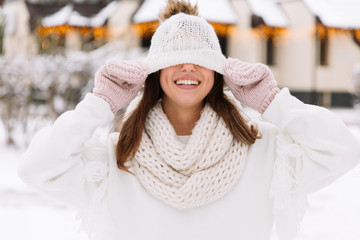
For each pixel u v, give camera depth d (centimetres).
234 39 1688
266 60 1755
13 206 499
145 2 1532
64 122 156
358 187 595
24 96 849
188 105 168
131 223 164
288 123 159
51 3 1692
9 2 1770
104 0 1639
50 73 800
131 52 847
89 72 789
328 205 511
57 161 152
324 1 1773
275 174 161
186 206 156
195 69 162
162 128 163
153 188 158
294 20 1750
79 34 1514
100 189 162
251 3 1688
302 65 1772
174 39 161
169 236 161
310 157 161
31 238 405
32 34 1477
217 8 1603
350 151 155
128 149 162
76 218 166
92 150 165
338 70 1836
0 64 852
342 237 406
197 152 158
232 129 165
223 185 158
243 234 164
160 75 169
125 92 164
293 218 167
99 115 157
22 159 155
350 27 1705
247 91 168
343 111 1738
